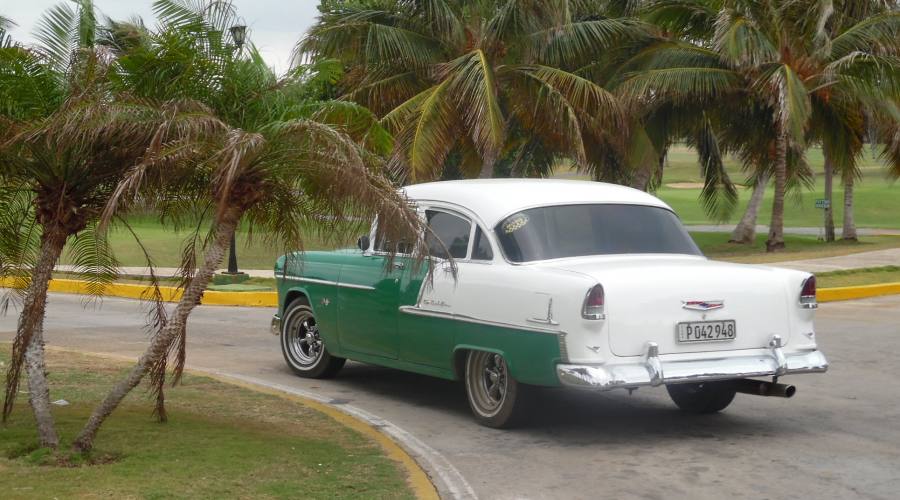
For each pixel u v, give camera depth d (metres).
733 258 25.80
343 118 6.73
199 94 6.32
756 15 27.38
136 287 18.59
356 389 9.66
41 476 5.85
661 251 8.17
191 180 6.74
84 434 6.33
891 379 10.05
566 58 25.33
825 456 7.05
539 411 8.60
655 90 26.19
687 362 7.26
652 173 30.89
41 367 6.46
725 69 26.88
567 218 8.06
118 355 11.35
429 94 23.20
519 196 8.19
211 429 7.29
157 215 7.10
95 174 6.38
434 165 22.66
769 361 7.50
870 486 6.30
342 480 6.03
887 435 7.69
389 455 6.70
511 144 31.25
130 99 5.94
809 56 27.14
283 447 6.79
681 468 6.76
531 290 7.37
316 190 6.54
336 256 9.59
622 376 6.99
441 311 8.19
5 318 14.69
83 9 6.46
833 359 11.25
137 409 8.00
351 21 23.23
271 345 12.55
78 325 14.45
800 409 8.66
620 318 7.07
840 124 29.30
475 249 8.06
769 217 57.78
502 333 7.59
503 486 6.34
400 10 23.88
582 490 6.25
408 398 9.23
